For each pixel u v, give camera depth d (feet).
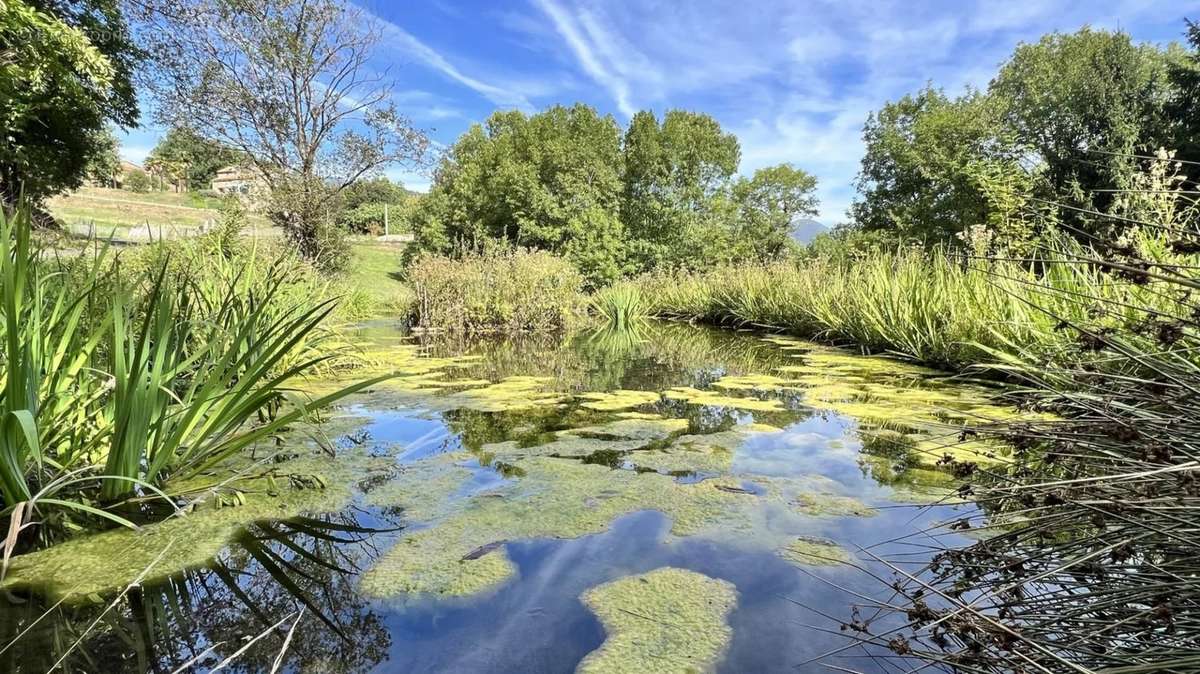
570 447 8.76
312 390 12.76
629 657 3.78
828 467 7.72
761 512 6.22
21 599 4.40
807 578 4.81
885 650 3.82
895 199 59.06
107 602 4.39
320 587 4.70
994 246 16.60
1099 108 33.09
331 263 40.65
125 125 31.01
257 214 39.68
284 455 8.26
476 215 66.18
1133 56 36.11
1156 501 3.25
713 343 23.94
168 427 6.64
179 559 5.08
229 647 3.90
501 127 75.92
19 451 5.21
